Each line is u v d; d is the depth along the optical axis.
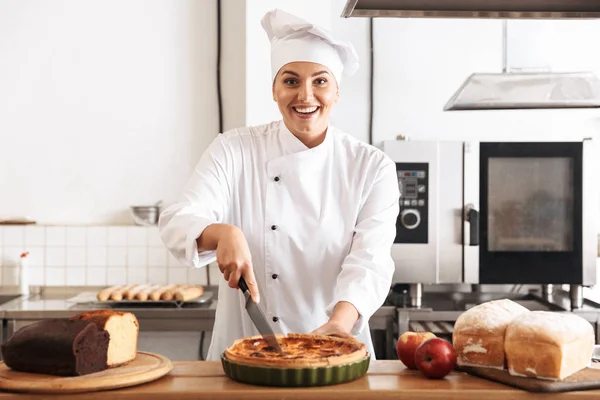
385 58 3.36
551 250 2.92
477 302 3.09
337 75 1.81
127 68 3.36
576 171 2.90
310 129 1.78
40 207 3.36
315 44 1.74
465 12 1.93
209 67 3.37
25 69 3.34
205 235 1.49
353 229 1.86
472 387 1.24
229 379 1.29
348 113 3.37
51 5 3.34
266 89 3.18
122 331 1.37
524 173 2.91
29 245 3.31
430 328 2.86
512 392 1.21
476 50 3.36
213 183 1.83
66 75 3.35
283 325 1.87
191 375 1.33
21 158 3.35
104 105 3.36
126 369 1.32
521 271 2.92
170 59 3.37
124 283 3.31
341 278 1.73
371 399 1.21
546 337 1.24
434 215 2.91
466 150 2.90
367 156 1.89
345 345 1.36
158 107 3.37
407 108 3.36
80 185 3.36
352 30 3.35
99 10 3.35
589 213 2.91
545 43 2.97
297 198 1.86
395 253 2.91
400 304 2.94
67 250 3.31
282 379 1.21
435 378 1.31
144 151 3.38
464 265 2.91
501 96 2.83
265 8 3.15
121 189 3.37
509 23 2.97
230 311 1.91
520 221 2.92
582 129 3.35
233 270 1.40
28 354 1.29
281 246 1.86
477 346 1.34
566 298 3.16
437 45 3.36
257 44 3.16
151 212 3.29
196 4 3.36
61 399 1.19
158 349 3.32
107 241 3.31
